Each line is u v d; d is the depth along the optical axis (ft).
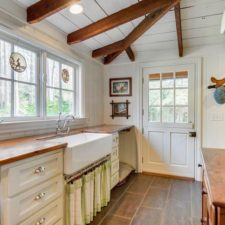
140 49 11.49
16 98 6.70
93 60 11.21
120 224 6.72
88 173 6.63
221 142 10.25
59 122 8.29
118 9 7.45
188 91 10.86
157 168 11.61
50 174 5.06
